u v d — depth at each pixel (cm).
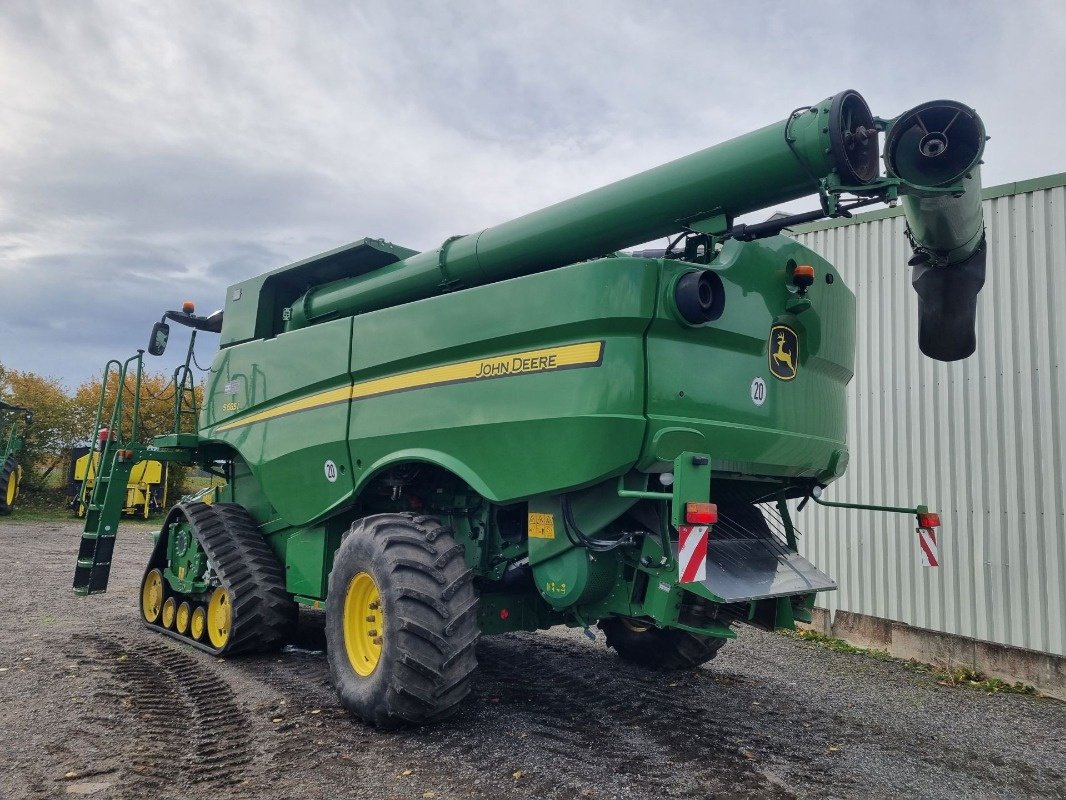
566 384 376
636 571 391
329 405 521
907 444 694
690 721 448
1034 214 618
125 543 1380
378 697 399
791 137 341
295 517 555
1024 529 608
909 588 681
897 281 716
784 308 431
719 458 392
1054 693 555
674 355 378
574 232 425
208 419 671
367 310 563
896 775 383
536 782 348
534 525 409
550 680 525
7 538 1381
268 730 411
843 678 580
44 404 2186
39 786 333
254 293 640
